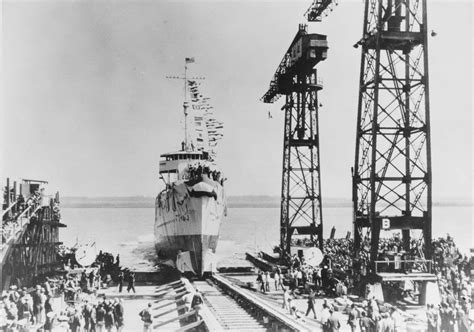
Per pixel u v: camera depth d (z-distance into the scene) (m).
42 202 28.25
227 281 29.11
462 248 48.16
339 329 17.02
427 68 24.81
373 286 23.30
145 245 66.69
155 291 28.19
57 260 33.75
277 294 26.89
